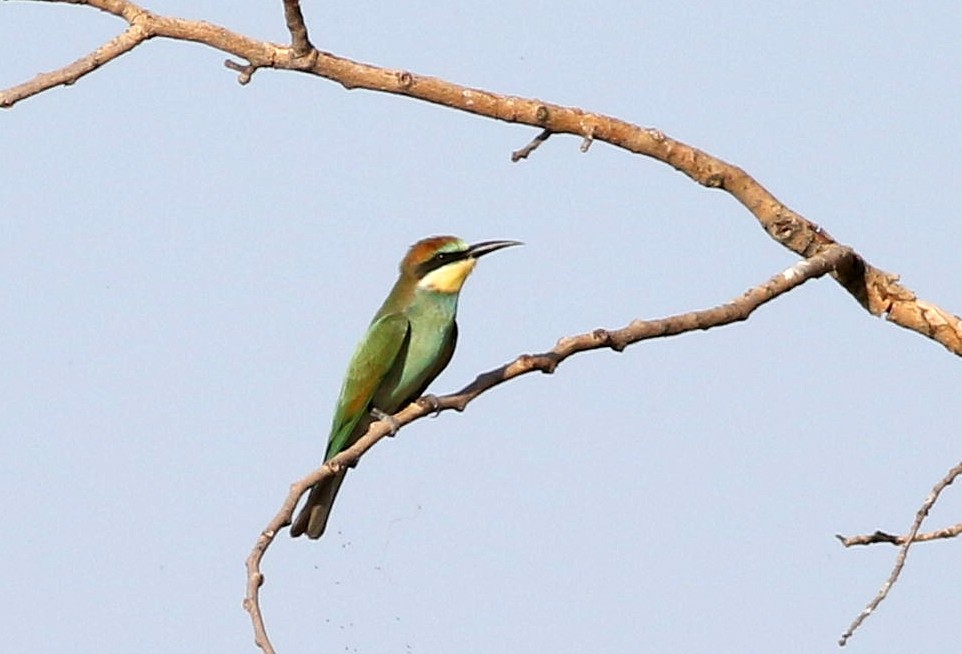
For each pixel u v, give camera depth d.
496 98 10.28
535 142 10.52
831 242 10.70
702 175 10.64
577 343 9.33
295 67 9.91
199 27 9.80
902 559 8.90
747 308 9.59
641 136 10.52
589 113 10.46
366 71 10.05
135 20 9.68
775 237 10.70
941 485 8.88
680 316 9.38
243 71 9.88
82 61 9.62
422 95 10.15
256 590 8.09
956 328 10.65
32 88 9.55
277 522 8.47
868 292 10.66
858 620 8.88
